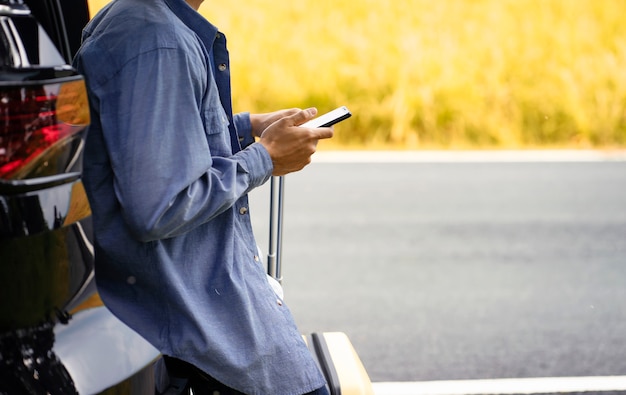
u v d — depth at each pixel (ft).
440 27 45.47
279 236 9.59
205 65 6.70
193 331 6.57
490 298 19.19
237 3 45.70
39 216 5.63
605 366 15.67
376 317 17.90
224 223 6.89
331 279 20.18
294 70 42.57
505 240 23.63
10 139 5.46
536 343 16.71
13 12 5.72
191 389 7.13
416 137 39.58
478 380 14.98
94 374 5.84
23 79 5.52
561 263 21.80
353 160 33.88
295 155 7.19
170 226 6.24
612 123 40.73
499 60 42.96
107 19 6.68
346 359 9.03
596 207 27.27
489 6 47.32
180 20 6.77
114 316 6.20
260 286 7.04
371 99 40.86
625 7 46.93
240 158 6.84
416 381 14.89
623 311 18.58
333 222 24.90
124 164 6.23
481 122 40.34
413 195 28.30
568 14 46.91
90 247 6.05
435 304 18.75
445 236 23.86
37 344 5.70
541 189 29.58
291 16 45.62
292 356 6.99
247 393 6.82
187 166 6.25
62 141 5.68
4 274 5.58
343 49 43.55
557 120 40.88
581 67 43.19
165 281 6.55
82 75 6.20
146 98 6.26
